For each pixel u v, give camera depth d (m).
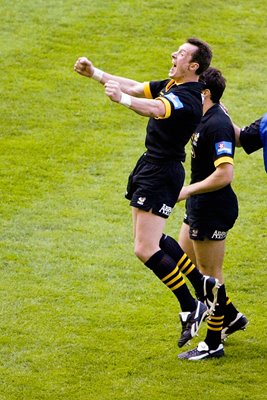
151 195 25.77
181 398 24.75
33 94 51.22
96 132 47.75
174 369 26.47
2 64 54.12
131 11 60.91
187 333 26.00
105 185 42.22
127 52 56.34
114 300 31.48
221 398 24.77
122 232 37.59
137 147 46.31
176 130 25.42
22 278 33.00
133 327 29.38
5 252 35.19
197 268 28.11
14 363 26.81
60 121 48.66
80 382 25.70
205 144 27.05
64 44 56.69
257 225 38.47
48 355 27.28
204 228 27.44
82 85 52.59
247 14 61.78
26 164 43.88
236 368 26.55
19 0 61.44
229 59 56.53
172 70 25.80
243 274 33.78
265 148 27.73
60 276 33.31
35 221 38.22
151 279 33.38
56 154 45.16
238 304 31.30
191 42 25.67
